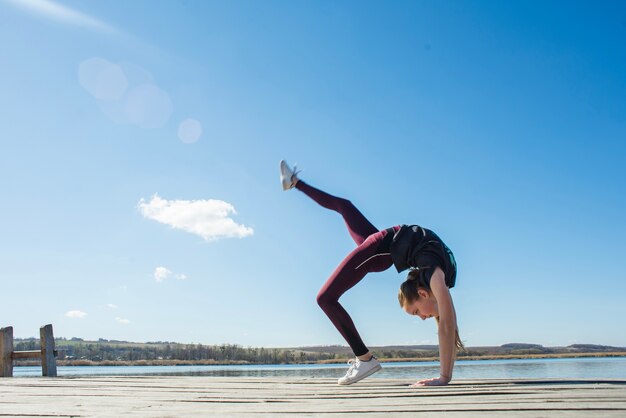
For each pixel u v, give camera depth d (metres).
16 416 2.01
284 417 1.80
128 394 3.11
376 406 2.16
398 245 3.59
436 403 2.22
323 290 3.82
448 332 3.26
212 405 2.37
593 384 3.24
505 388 2.95
